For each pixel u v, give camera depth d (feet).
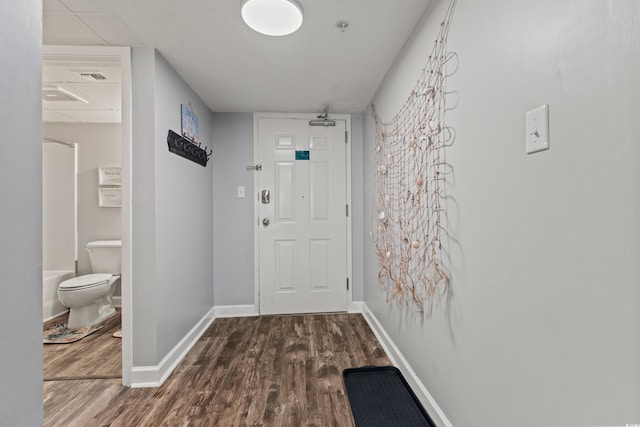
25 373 1.77
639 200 1.92
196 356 7.39
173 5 5.01
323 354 7.45
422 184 5.46
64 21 5.41
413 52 5.80
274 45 6.27
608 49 2.10
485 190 3.59
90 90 8.76
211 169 10.06
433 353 5.06
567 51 2.43
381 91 8.12
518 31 3.00
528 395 2.93
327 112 10.25
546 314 2.70
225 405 5.49
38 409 1.85
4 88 1.64
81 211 11.48
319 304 10.57
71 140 11.48
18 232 1.73
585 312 2.32
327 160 10.56
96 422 5.08
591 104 2.23
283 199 10.45
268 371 6.64
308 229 10.52
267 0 4.79
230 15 5.27
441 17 4.66
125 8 5.08
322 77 7.77
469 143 3.93
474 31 3.78
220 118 10.30
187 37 5.94
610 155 2.10
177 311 7.27
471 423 3.93
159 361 6.37
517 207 3.05
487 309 3.58
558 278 2.56
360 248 10.69
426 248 5.31
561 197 2.52
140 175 6.26
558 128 2.53
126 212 6.19
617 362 2.09
